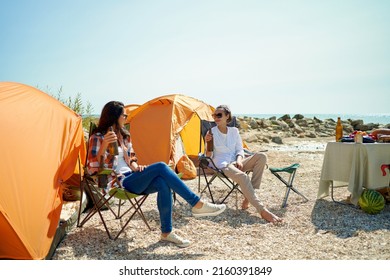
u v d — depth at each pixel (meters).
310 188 6.02
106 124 3.85
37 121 3.49
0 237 2.79
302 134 19.52
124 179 3.61
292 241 3.67
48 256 3.14
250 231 3.97
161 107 7.83
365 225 4.12
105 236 3.78
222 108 5.02
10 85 3.76
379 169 4.76
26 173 3.02
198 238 3.78
